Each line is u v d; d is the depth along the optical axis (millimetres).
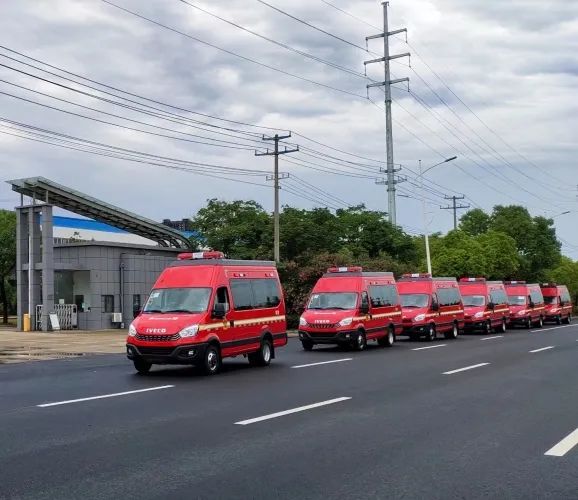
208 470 6754
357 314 22703
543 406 10695
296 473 6652
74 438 8250
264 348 17688
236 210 48500
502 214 67375
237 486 6191
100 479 6418
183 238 47344
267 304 18109
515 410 10320
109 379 14523
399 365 17328
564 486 6223
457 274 49969
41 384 13703
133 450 7617
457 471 6738
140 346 14977
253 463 7039
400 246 51594
